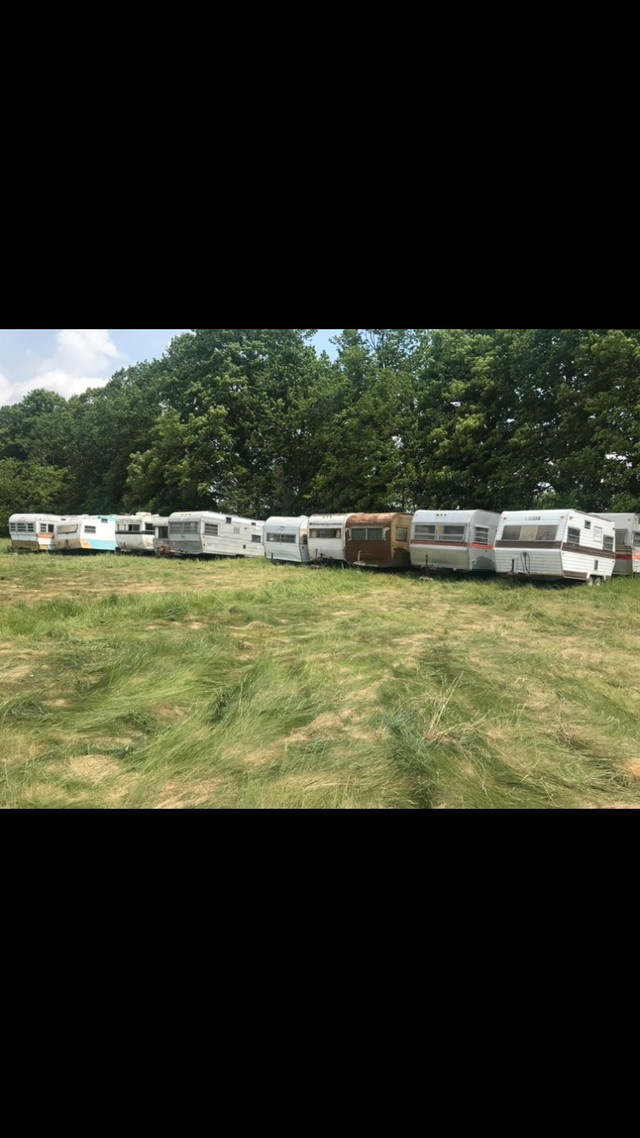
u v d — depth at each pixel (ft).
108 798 13.32
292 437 125.29
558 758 15.79
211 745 16.21
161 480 142.72
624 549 63.67
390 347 129.80
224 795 13.53
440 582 60.80
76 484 192.13
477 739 16.69
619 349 71.97
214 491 128.26
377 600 48.42
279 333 144.77
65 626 33.81
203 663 25.16
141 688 21.57
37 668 24.49
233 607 41.11
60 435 242.17
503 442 89.35
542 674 24.21
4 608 39.45
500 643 30.76
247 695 20.11
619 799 13.65
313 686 21.76
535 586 57.06
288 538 81.92
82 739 16.79
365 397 108.88
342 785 13.89
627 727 18.42
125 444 172.65
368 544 71.51
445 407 102.78
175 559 94.12
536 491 86.79
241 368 137.39
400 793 13.67
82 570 74.33
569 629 36.52
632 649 30.68
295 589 51.83
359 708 19.51
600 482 77.05
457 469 93.04
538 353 87.61
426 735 16.87
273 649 28.78
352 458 107.55
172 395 158.81
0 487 202.18
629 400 72.64
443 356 109.09
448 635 32.83
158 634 31.76
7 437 262.67
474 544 63.41
